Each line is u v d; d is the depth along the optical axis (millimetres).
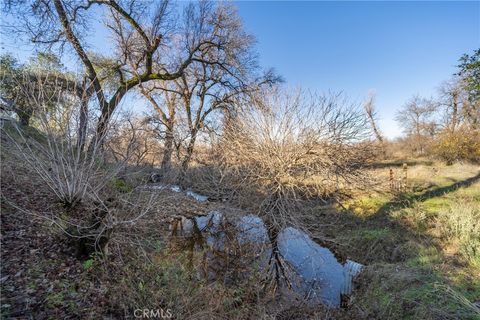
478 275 5410
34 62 5621
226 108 14180
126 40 14016
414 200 10797
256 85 15023
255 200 9141
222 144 10070
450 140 21391
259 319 4410
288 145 8883
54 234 4562
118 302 3520
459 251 6617
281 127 8992
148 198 7055
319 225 8633
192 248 6395
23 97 5434
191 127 13062
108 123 5492
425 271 5707
